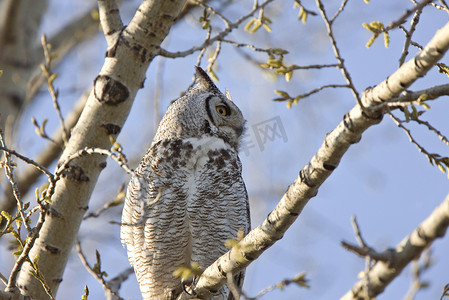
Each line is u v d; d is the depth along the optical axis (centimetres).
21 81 1147
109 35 851
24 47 1164
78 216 841
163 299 1004
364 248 552
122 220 973
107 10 851
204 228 957
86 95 1080
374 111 587
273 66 630
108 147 844
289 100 623
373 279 563
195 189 950
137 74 842
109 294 847
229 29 858
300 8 880
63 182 833
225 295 954
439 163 617
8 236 1261
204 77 1084
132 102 850
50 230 834
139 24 837
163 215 943
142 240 962
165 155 960
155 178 945
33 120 886
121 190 998
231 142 1028
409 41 634
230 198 964
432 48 543
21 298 704
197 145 974
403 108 588
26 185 1094
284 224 678
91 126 838
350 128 605
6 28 1150
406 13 609
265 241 691
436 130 590
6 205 1095
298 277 671
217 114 1023
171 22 841
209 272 750
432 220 521
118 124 844
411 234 542
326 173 638
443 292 648
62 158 842
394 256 546
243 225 975
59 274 845
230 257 727
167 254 964
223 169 969
